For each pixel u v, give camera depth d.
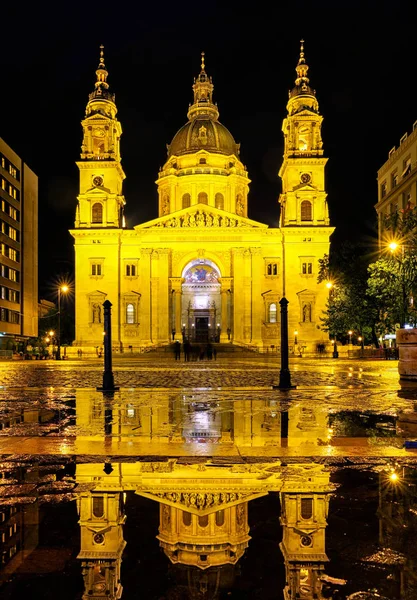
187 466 6.97
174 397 16.27
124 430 9.92
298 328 83.50
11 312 91.44
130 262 85.94
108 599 3.44
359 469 6.82
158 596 3.49
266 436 9.20
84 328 84.75
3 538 4.50
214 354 69.00
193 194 92.75
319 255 84.19
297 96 86.81
